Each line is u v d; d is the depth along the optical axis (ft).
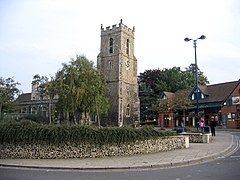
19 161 42.19
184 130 81.05
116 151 47.06
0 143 47.03
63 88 121.49
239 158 43.47
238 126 134.41
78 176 31.35
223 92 151.23
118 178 29.89
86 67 126.52
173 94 180.75
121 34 186.19
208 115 153.99
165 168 36.14
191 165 37.96
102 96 134.31
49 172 34.30
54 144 45.62
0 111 145.79
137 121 185.26
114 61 186.29
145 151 49.37
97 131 46.85
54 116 135.33
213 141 70.74
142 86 209.36
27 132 46.26
